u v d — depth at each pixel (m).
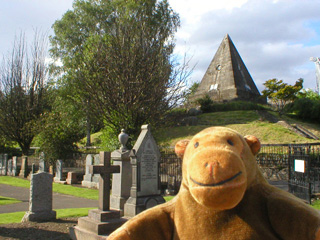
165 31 20.48
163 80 16.84
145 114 16.41
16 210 9.95
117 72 16.66
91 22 29.56
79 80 18.47
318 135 26.02
